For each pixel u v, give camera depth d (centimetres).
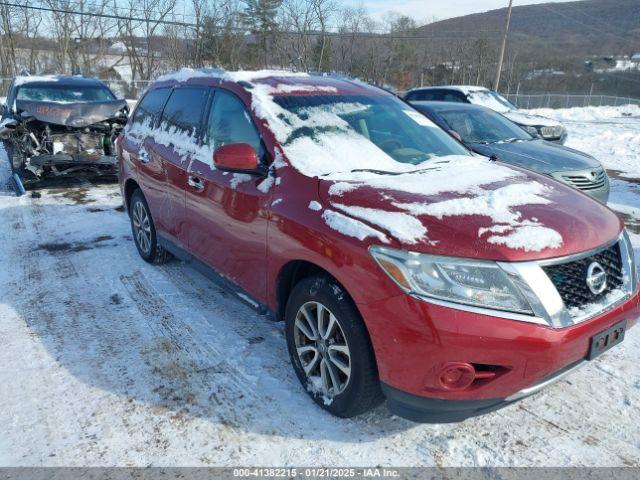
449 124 723
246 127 361
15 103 858
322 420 293
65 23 3750
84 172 842
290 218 298
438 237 248
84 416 297
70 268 513
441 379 243
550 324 240
